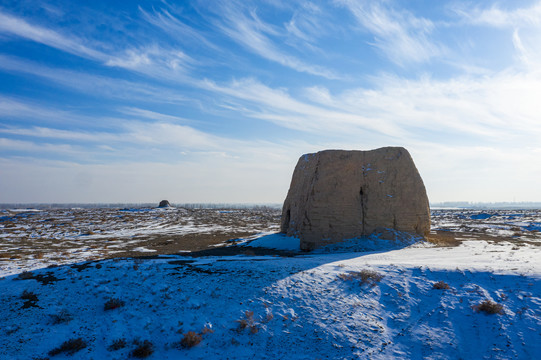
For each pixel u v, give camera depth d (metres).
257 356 11.25
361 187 26.97
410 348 11.55
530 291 13.64
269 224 57.50
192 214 75.81
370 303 13.94
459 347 11.48
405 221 26.44
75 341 11.58
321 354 11.29
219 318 13.03
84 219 60.06
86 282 15.59
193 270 17.22
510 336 11.59
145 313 13.43
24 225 50.44
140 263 18.28
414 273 16.09
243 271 16.86
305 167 31.09
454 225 48.19
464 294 14.08
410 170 27.64
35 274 17.16
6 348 11.25
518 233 33.91
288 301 14.02
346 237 25.48
